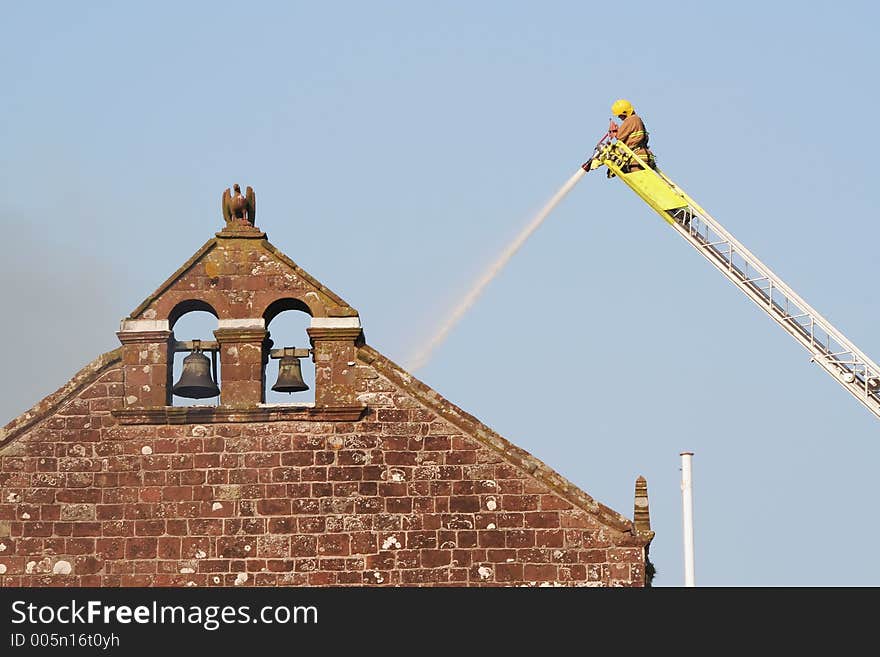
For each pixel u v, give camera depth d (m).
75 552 97.12
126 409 99.00
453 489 97.50
